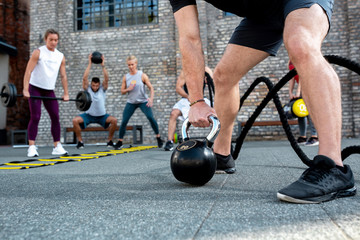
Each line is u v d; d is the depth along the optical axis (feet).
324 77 3.14
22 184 4.87
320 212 2.50
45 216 2.68
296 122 23.03
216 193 3.54
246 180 4.54
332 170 3.04
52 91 12.85
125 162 8.64
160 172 6.09
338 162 3.14
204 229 2.10
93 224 2.35
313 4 3.25
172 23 26.53
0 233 2.19
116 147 16.40
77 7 28.63
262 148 13.56
